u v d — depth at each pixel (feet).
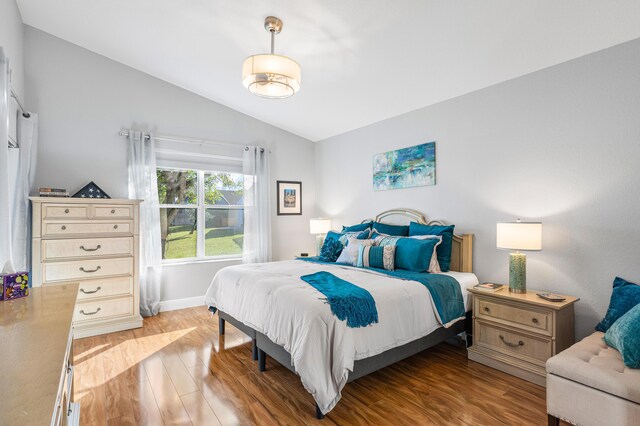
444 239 10.50
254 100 14.01
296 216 16.99
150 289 12.82
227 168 15.16
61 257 10.19
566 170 8.50
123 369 8.36
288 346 6.80
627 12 6.79
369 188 14.35
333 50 9.70
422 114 12.14
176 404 6.82
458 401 6.97
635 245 7.40
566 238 8.48
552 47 8.12
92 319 10.71
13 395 2.28
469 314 9.73
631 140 7.46
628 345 5.34
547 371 5.91
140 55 11.92
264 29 9.21
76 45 11.78
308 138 17.26
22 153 9.88
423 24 8.10
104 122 12.23
